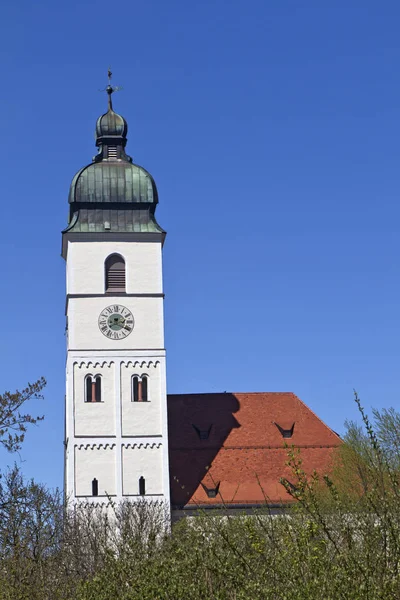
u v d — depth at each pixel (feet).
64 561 148.77
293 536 72.02
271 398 329.72
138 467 292.61
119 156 317.83
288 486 74.18
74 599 107.96
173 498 295.89
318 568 66.90
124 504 280.10
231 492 299.38
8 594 111.45
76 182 307.99
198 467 305.94
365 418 71.31
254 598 68.39
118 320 300.61
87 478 290.76
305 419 323.98
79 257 303.07
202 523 87.40
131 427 294.87
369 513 70.44
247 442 314.35
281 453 312.29
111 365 298.15
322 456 311.68
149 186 310.04
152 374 298.97
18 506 145.59
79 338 298.76
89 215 306.96
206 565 76.13
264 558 70.64
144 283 303.48
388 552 66.90
